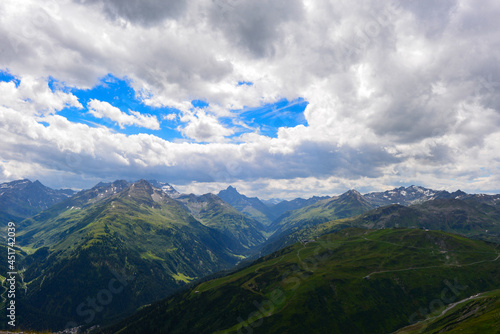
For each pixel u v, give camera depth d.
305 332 184.50
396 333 180.88
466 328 124.44
